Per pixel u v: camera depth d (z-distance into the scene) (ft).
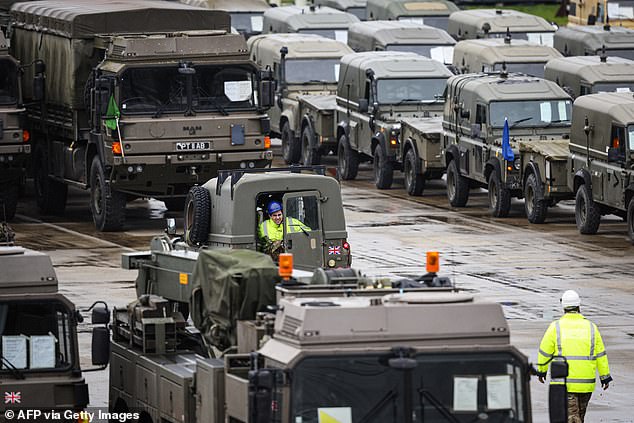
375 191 388.78
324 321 115.85
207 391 135.33
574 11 556.10
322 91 442.91
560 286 255.91
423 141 367.45
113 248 292.81
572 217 344.28
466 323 117.80
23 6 352.90
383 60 398.62
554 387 120.78
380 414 115.14
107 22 315.78
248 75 306.14
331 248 206.28
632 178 300.40
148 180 304.50
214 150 303.68
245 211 202.39
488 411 116.67
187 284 169.58
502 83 349.61
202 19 320.70
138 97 300.40
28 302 141.90
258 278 143.64
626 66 403.34
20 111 316.81
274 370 114.73
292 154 438.40
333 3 625.82
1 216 330.13
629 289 254.06
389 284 132.05
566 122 344.90
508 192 338.34
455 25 531.09
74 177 324.39
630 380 192.85
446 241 304.91
